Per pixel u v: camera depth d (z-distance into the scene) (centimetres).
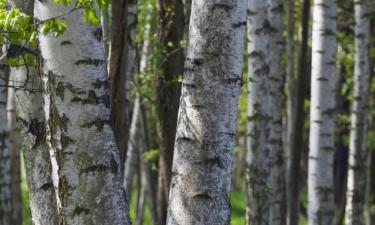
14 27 607
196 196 552
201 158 550
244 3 552
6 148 1360
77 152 557
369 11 1839
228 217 563
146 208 3052
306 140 2739
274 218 1619
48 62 559
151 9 1484
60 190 564
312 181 1341
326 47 1310
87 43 557
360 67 1769
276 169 1616
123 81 867
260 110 1271
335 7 1307
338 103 2588
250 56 1259
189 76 554
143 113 1766
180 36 1160
